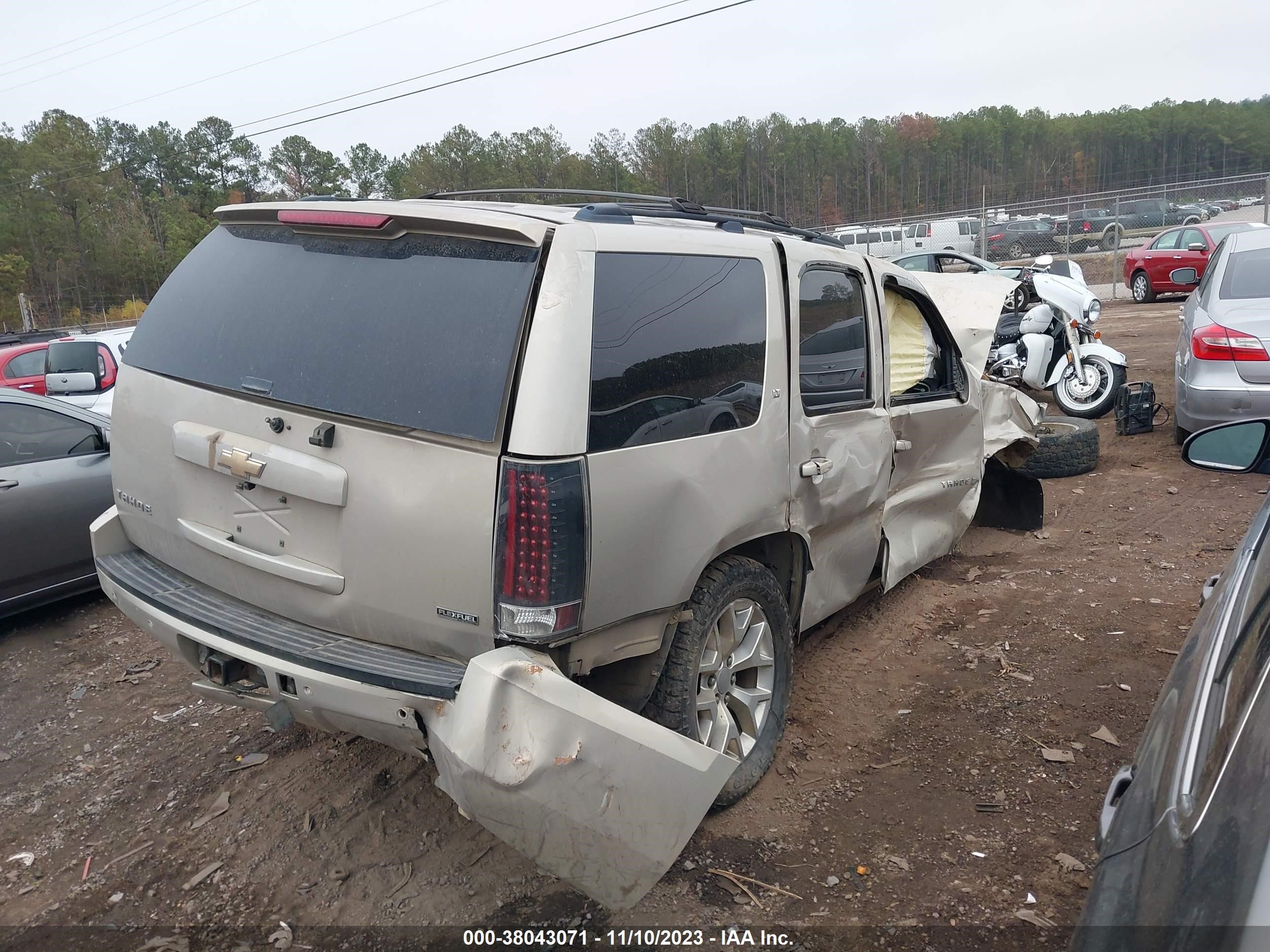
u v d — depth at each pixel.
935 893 2.81
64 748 3.85
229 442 2.78
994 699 4.01
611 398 2.53
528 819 2.27
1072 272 14.40
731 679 3.23
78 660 4.80
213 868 3.01
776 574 3.63
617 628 2.64
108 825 3.28
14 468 5.16
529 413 2.34
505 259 2.52
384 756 3.64
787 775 3.47
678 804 2.51
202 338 3.01
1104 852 1.47
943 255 16.30
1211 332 7.03
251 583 2.84
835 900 2.79
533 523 2.33
